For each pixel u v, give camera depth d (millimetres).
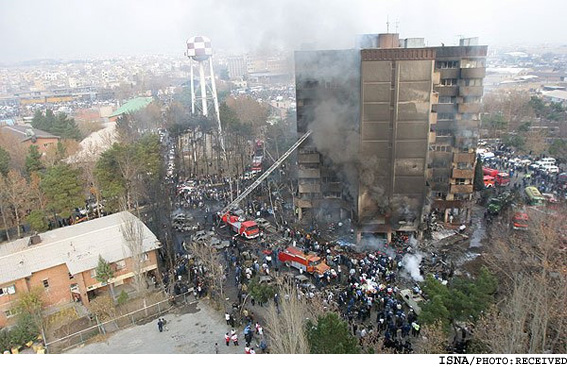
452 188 72000
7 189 70312
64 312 50469
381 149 63844
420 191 64438
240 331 44781
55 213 73938
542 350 31234
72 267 51500
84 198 75750
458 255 59250
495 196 77750
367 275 51969
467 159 71000
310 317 38969
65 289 52938
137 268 51250
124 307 50656
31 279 50688
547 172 90062
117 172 77250
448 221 72375
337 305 44750
